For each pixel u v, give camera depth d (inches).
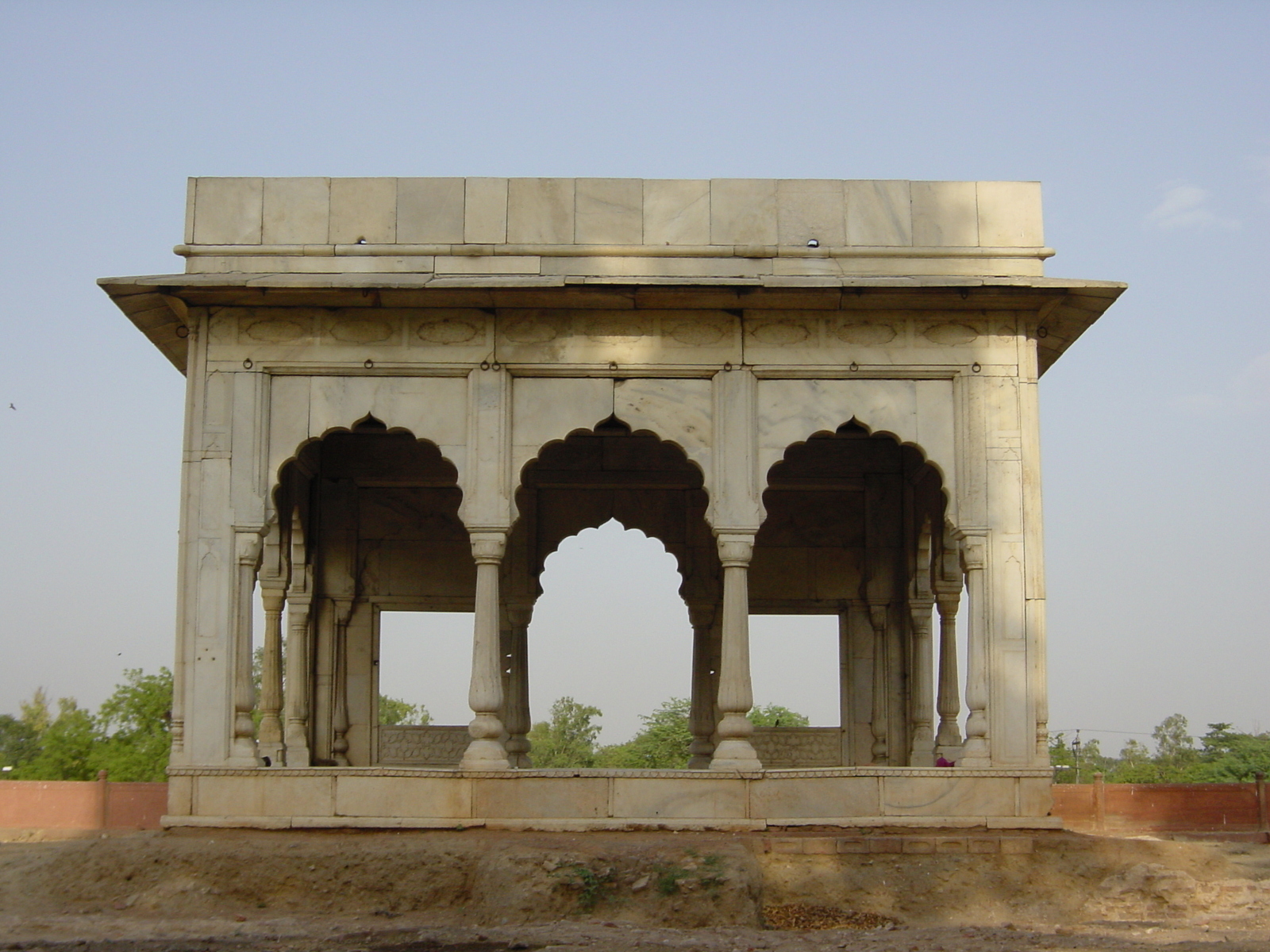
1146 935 474.3
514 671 761.6
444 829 557.3
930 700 761.0
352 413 600.7
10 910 502.9
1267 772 1791.3
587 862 509.7
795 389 603.5
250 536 588.1
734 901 500.7
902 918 516.1
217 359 600.4
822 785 565.0
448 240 611.2
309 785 563.8
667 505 786.8
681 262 612.4
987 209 619.5
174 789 565.3
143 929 478.0
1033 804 564.7
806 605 783.1
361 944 454.9
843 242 615.2
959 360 601.3
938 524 745.0
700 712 767.7
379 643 771.4
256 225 613.6
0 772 1365.7
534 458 598.5
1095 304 603.2
